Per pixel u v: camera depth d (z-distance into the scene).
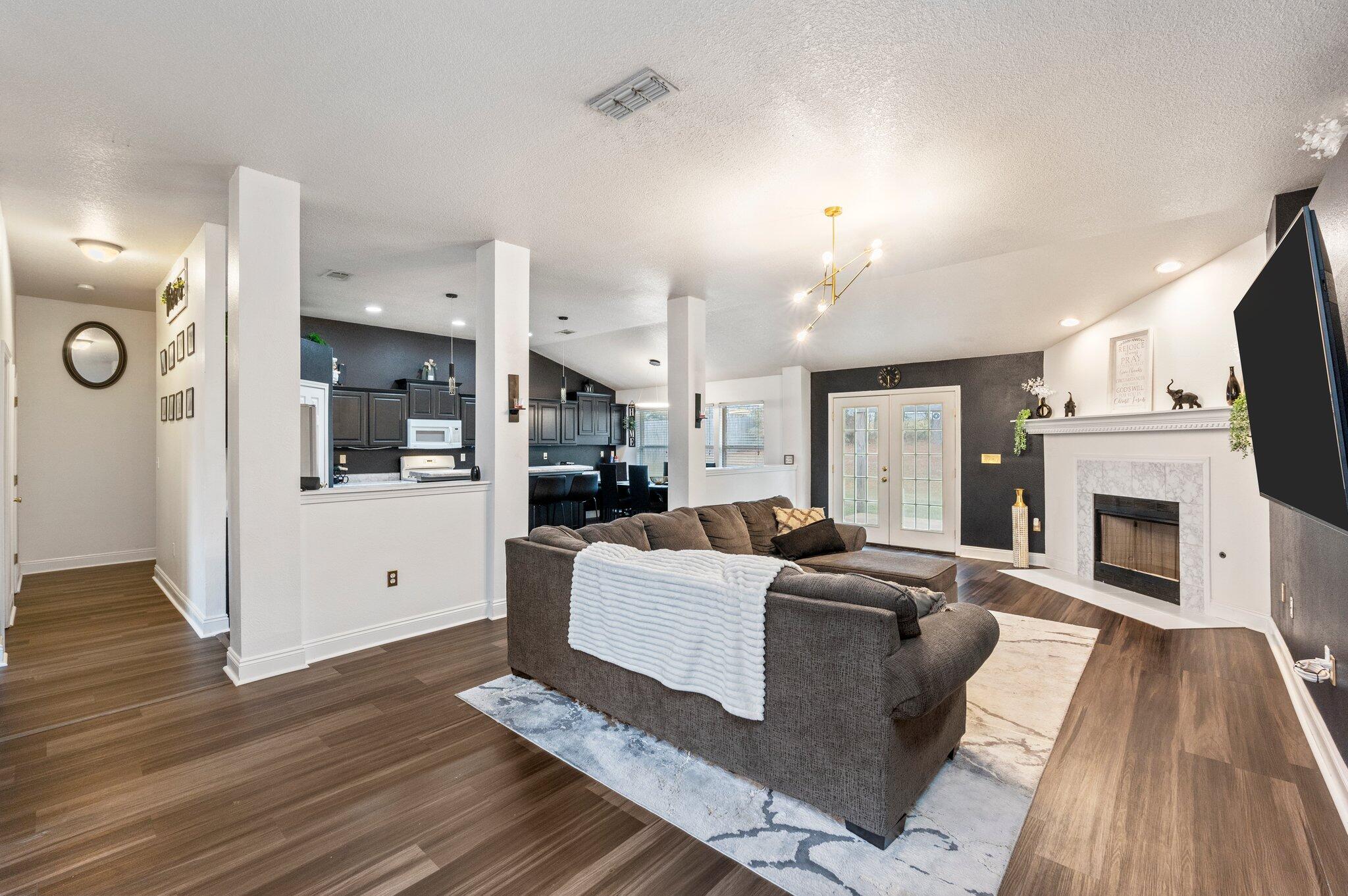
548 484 7.02
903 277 5.26
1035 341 6.29
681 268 4.68
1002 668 3.34
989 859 1.77
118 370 5.94
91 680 3.08
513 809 2.02
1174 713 2.75
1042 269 4.84
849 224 3.72
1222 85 2.26
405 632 3.75
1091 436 5.56
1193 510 4.46
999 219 3.62
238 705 2.80
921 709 1.77
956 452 7.07
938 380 7.22
